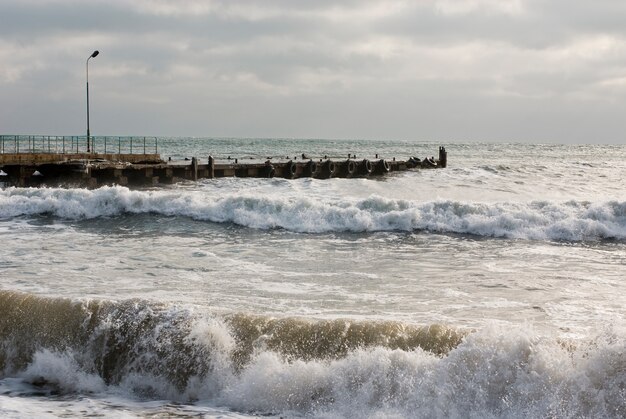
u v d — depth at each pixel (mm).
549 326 9578
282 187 34094
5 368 9188
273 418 7344
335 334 8484
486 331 7855
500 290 11844
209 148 94562
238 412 7527
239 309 10430
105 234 18156
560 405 6969
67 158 36875
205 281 12453
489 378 7340
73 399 7984
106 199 21766
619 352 7129
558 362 7254
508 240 17547
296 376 7805
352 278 12789
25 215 21391
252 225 19578
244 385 7945
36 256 14789
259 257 14961
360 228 19000
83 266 13758
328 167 44031
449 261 14625
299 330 8609
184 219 20609
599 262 14570
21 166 33281
